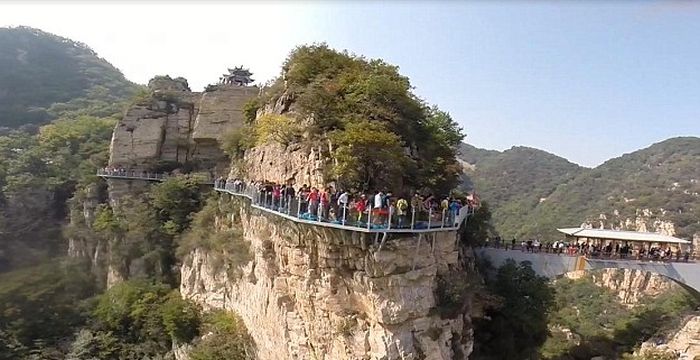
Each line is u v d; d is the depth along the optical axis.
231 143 50.88
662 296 67.25
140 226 55.88
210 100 64.69
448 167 30.08
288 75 36.78
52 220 67.00
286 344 29.23
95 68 146.75
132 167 63.66
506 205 123.06
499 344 32.38
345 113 28.39
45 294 56.00
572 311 68.25
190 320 43.50
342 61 34.56
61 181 68.69
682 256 40.94
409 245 23.88
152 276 54.25
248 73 75.44
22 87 118.38
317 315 26.66
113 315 50.16
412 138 29.56
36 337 51.69
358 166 25.12
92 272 59.78
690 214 83.50
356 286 24.62
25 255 62.50
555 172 137.00
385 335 23.08
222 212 47.34
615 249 40.25
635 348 48.00
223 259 42.91
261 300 33.62
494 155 162.25
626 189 101.75
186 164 65.06
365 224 22.95
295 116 32.34
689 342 44.81
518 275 34.00
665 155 112.44
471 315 30.31
